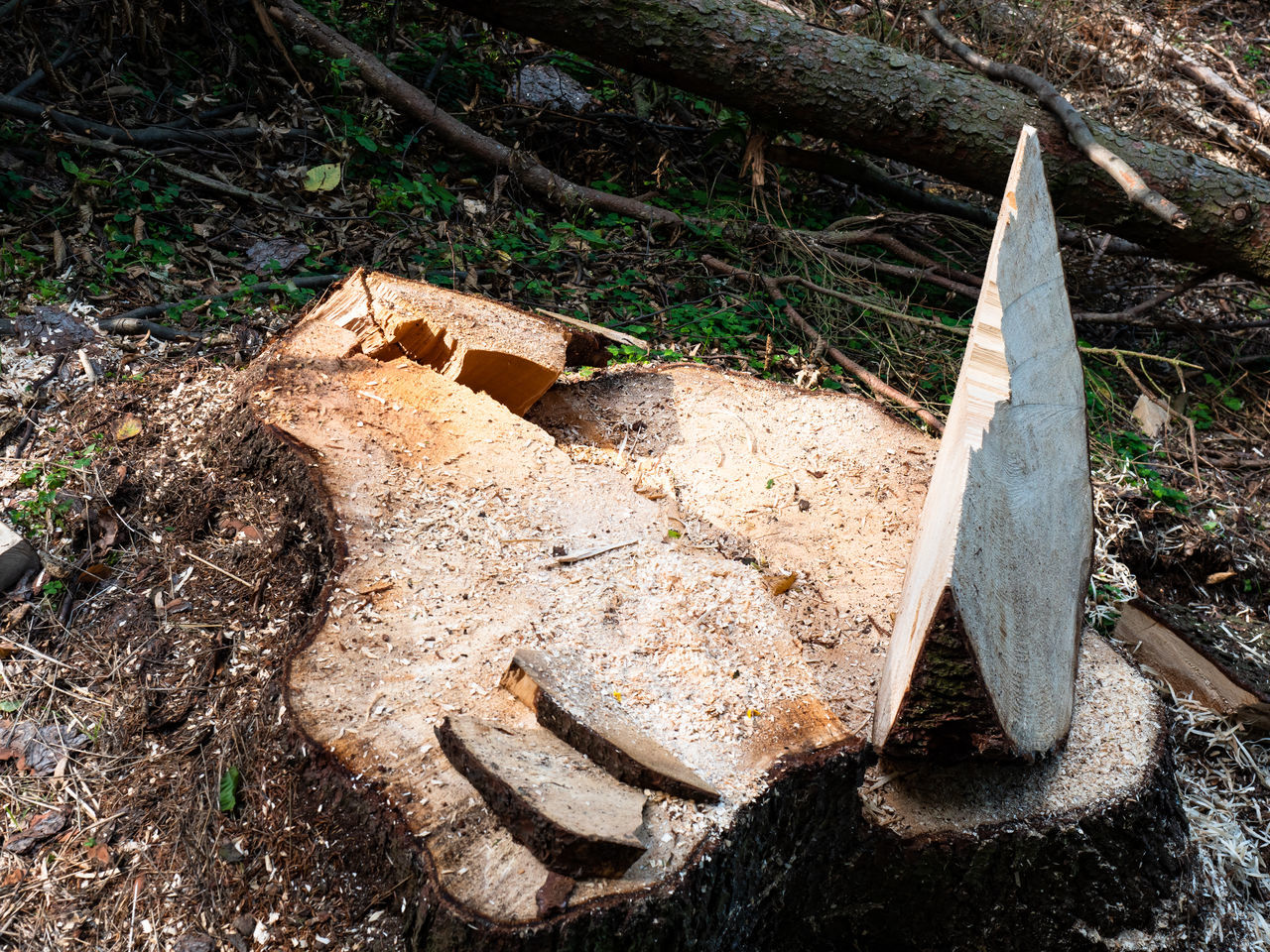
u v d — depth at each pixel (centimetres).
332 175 265
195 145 270
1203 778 192
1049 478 167
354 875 143
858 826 157
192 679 171
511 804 136
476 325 197
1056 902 161
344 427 181
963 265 322
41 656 176
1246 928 172
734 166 339
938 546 156
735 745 150
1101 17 408
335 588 160
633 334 256
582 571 167
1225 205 274
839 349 270
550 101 326
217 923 151
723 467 196
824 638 172
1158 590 230
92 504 187
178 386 205
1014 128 276
